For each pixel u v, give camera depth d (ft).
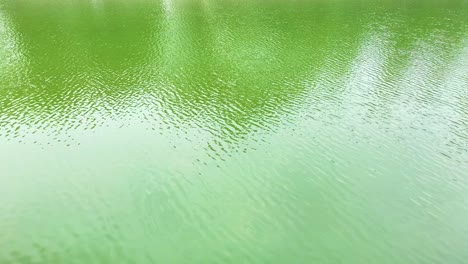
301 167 98.37
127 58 180.14
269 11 293.84
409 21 253.03
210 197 87.71
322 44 202.08
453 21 252.21
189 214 82.64
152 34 223.92
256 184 92.12
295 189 90.43
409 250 73.20
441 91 141.38
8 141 109.50
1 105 129.80
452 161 100.17
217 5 322.55
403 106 129.80
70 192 89.25
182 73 160.97
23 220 80.69
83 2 329.72
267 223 80.33
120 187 90.99
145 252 72.95
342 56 181.88
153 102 133.80
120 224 79.92
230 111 127.34
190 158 102.01
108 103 133.08
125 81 151.94
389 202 86.07
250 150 105.70
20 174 95.35
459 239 75.61
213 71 163.02
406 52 186.91
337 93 140.36
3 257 71.15
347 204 85.71
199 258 71.56
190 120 121.70
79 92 141.28
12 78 153.28
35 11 287.69
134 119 122.52
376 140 110.22
